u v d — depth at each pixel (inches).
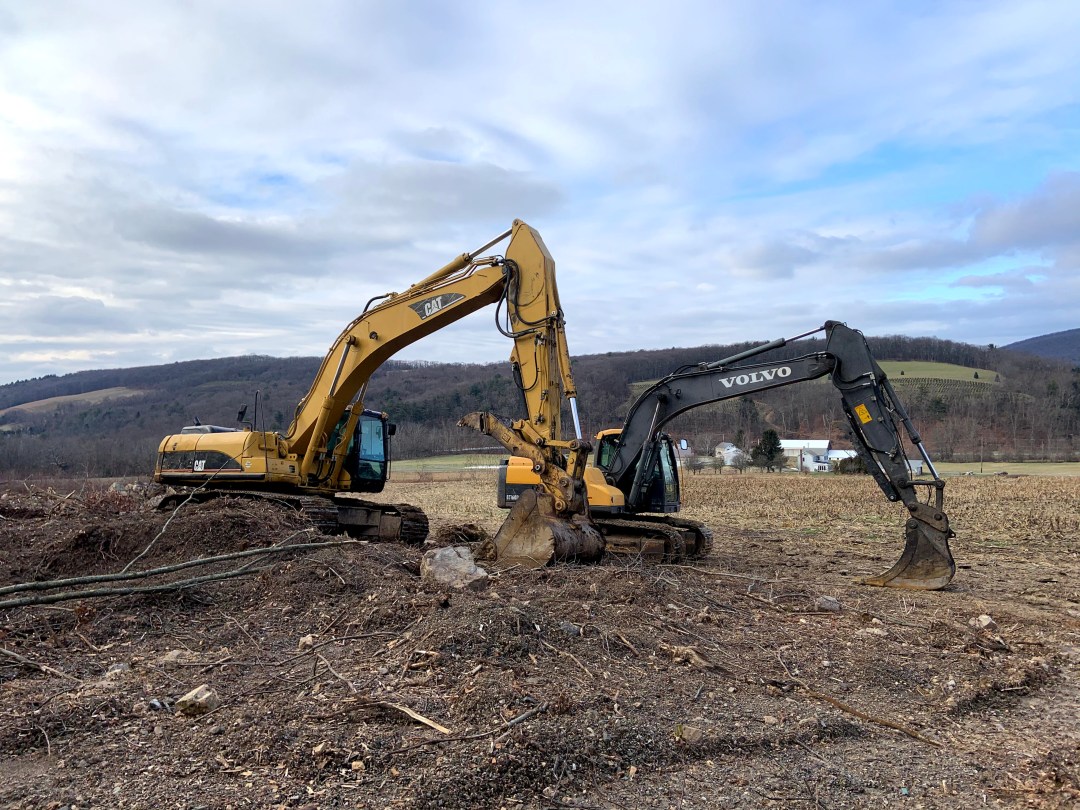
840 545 623.2
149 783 153.8
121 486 787.4
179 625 267.3
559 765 166.6
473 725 180.2
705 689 218.5
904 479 411.5
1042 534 668.7
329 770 159.5
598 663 227.9
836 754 186.5
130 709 190.5
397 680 208.7
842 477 1845.5
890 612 336.5
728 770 173.8
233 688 206.1
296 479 476.7
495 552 380.8
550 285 404.8
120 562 339.6
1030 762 186.2
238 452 470.0
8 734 174.2
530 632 238.4
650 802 157.8
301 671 219.8
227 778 156.3
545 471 392.5
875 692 231.5
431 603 265.3
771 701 215.5
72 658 233.5
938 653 269.3
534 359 405.4
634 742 179.5
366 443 543.5
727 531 733.3
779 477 1883.6
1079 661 275.1
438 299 439.2
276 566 308.2
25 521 492.1
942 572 403.5
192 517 369.4
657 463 498.6
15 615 263.3
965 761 185.9
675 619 284.4
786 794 163.8
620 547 459.8
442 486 1563.7
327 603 281.4
